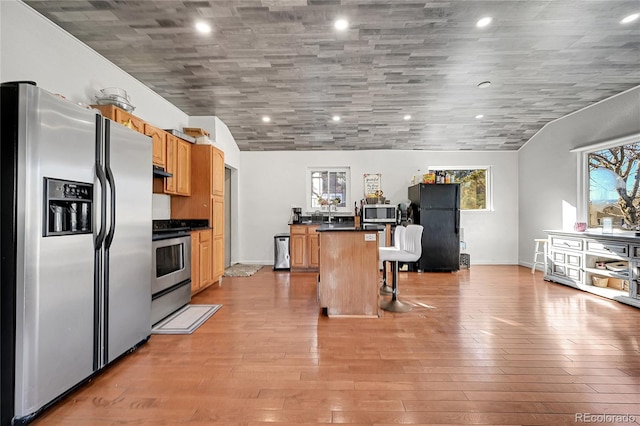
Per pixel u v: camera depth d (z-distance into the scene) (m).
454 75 3.45
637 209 3.72
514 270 5.28
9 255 1.40
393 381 1.79
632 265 3.22
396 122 4.87
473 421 1.45
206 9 2.34
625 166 3.86
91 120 1.76
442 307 3.23
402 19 2.48
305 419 1.46
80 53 2.68
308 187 5.98
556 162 4.86
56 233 1.54
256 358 2.09
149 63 3.12
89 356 1.76
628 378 1.82
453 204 5.18
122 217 2.04
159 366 1.98
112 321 1.95
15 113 1.41
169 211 3.97
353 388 1.72
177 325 2.69
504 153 5.88
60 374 1.57
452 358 2.08
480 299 3.52
